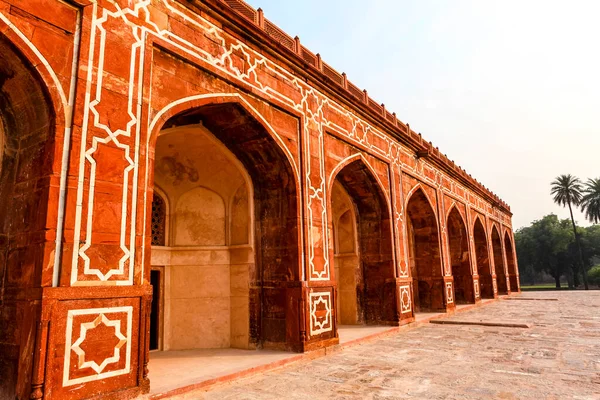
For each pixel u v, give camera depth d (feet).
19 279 8.41
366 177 21.57
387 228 22.20
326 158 17.69
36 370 7.50
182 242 16.26
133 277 9.37
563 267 102.58
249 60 14.20
